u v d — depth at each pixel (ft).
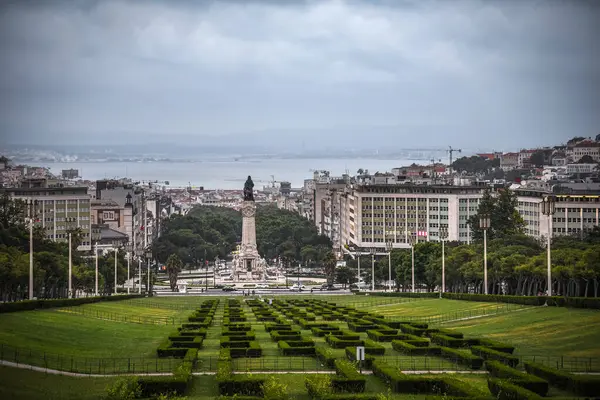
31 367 578.25
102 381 555.69
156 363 601.21
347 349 643.86
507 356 593.83
